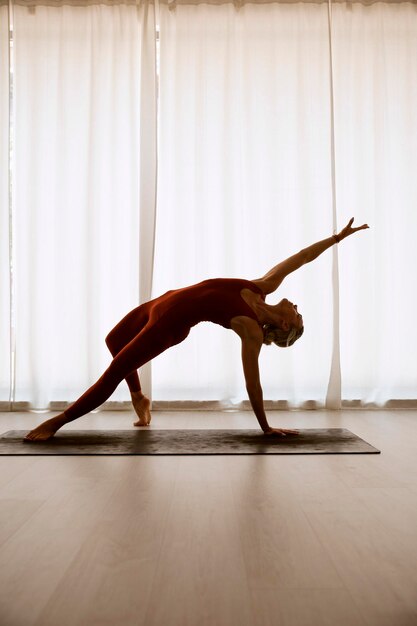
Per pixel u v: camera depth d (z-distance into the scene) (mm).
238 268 4449
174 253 4430
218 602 1344
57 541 1710
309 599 1359
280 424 3738
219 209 4449
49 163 4484
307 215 4422
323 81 4492
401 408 4426
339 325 4457
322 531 1789
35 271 4391
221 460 2715
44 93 4488
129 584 1433
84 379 4391
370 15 4543
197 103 4461
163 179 4480
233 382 4379
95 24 4488
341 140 4516
